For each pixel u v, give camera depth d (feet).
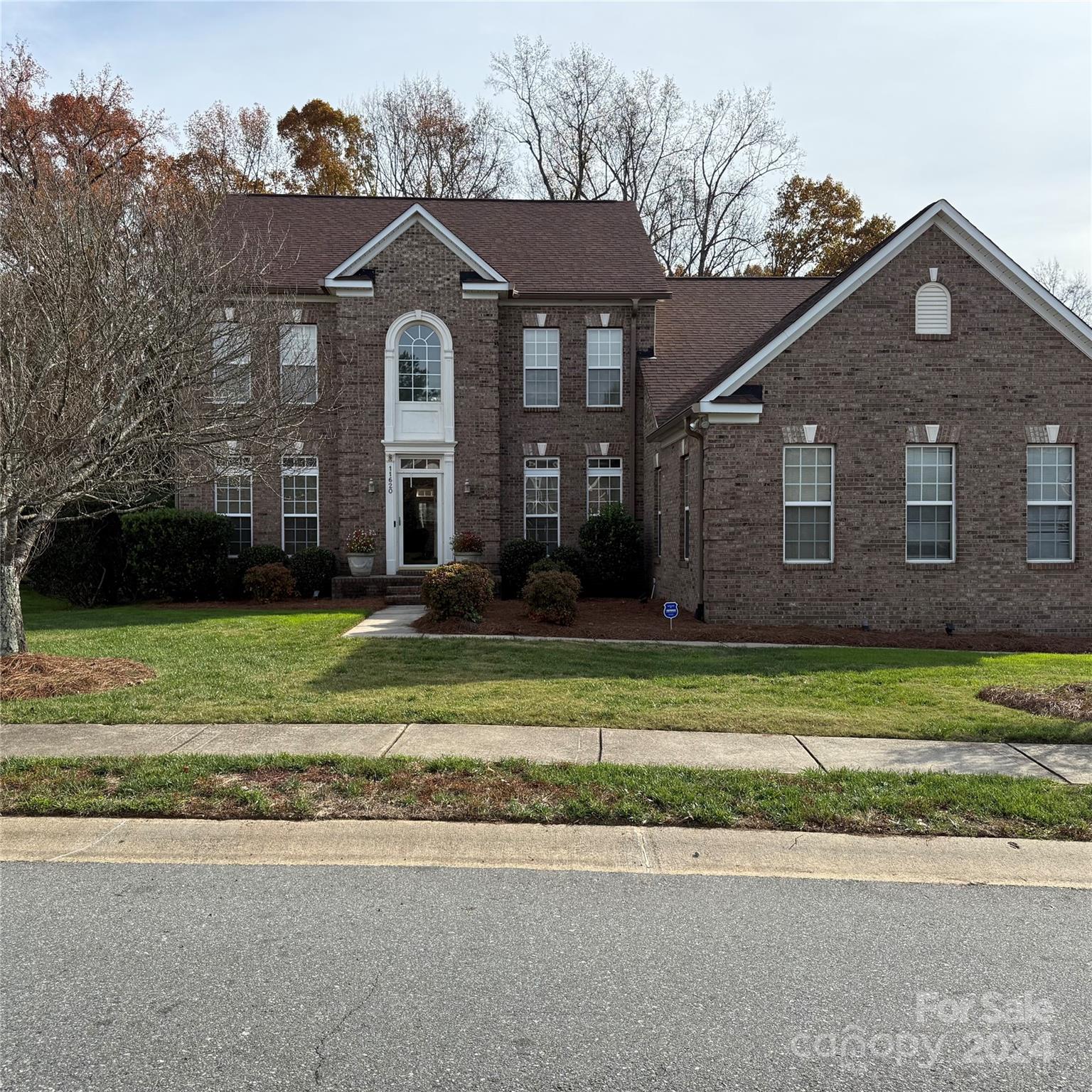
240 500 74.33
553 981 13.98
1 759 24.86
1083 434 55.47
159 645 44.60
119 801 21.72
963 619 55.36
